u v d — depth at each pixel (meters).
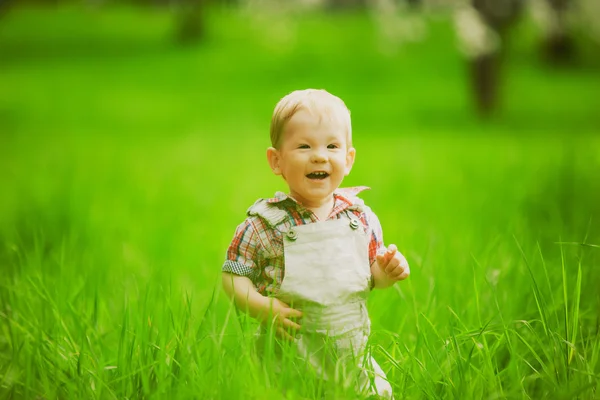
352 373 3.44
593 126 22.16
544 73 34.47
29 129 22.33
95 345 4.09
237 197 10.37
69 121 24.25
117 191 11.12
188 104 28.59
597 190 9.05
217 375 3.30
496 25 23.70
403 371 3.62
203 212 9.39
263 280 3.76
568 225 7.00
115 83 33.62
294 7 29.36
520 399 3.51
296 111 3.70
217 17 47.41
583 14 24.41
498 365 3.99
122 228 8.20
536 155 14.52
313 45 39.91
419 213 8.98
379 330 4.00
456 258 5.68
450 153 15.77
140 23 48.12
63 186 10.52
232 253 3.75
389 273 3.74
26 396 3.41
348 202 3.85
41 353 3.75
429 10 28.34
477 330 3.92
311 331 3.60
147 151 17.17
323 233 3.67
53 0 54.22
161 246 7.09
